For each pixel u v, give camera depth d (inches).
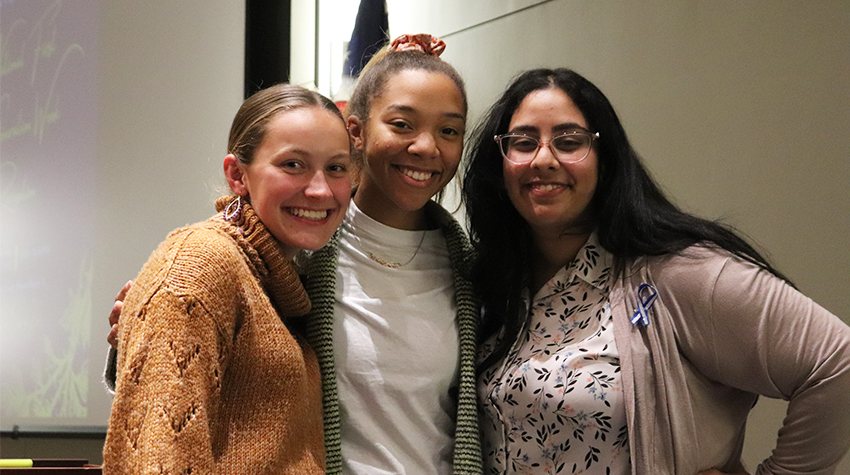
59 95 108.8
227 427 48.4
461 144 68.3
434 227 73.7
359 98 68.8
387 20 104.4
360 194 69.9
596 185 67.6
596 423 61.2
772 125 93.4
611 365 62.1
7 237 107.6
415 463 63.2
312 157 54.1
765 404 96.0
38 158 108.3
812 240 91.3
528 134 66.4
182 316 45.3
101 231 106.2
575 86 66.5
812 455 58.9
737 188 95.2
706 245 63.1
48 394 104.4
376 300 65.7
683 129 98.4
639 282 63.6
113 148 107.3
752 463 96.4
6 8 110.8
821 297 90.7
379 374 63.6
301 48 109.0
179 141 106.5
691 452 60.8
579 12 104.7
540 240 70.6
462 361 67.1
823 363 56.9
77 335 104.9
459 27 113.0
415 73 66.1
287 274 54.0
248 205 54.4
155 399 43.1
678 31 98.9
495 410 66.0
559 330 66.3
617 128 66.7
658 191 69.1
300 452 52.7
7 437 104.0
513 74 108.0
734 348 59.8
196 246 48.8
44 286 106.2
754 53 94.5
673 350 61.4
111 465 43.1
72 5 109.5
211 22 107.5
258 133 54.2
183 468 42.9
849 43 89.3
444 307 68.7
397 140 65.2
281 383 50.5
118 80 108.2
